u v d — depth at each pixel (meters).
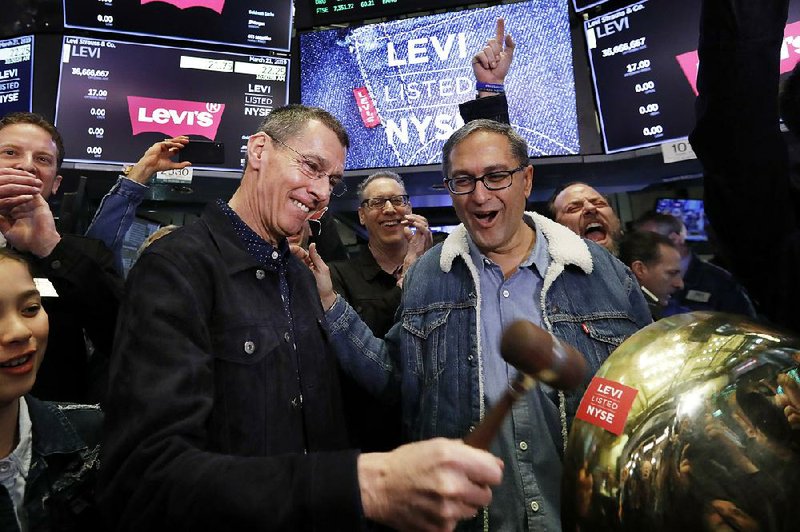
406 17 3.05
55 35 2.94
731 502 0.55
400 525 0.69
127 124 2.93
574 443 0.67
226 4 3.02
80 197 2.00
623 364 0.68
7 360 1.04
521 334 0.67
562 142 2.79
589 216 2.08
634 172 2.90
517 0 2.98
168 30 2.98
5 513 1.04
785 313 0.78
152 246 1.02
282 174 1.11
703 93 0.77
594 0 2.76
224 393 0.98
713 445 0.56
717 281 2.53
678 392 0.61
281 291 1.14
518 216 1.35
